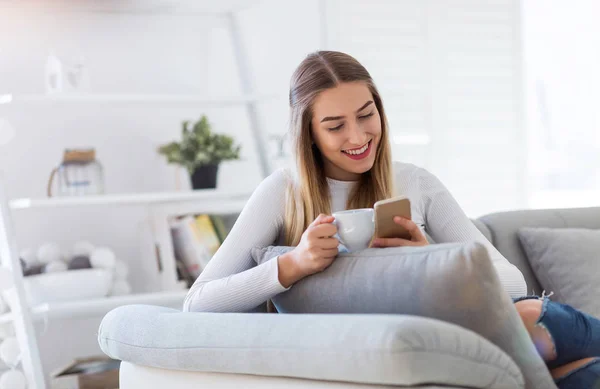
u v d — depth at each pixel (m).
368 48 3.83
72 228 3.29
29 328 2.74
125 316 1.72
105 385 2.86
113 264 3.01
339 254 1.53
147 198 2.98
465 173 4.04
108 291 3.04
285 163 3.44
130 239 3.37
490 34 4.08
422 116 3.93
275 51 3.66
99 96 2.93
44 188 3.26
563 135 5.30
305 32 3.70
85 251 3.08
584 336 1.53
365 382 1.25
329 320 1.32
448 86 4.00
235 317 1.50
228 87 3.58
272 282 1.60
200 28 3.53
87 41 3.34
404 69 3.90
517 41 4.14
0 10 3.18
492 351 1.24
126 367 1.70
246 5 3.24
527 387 1.34
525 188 4.15
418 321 1.21
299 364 1.31
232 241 1.92
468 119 4.05
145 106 3.41
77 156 3.03
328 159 1.98
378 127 1.88
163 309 1.75
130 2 3.15
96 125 3.34
